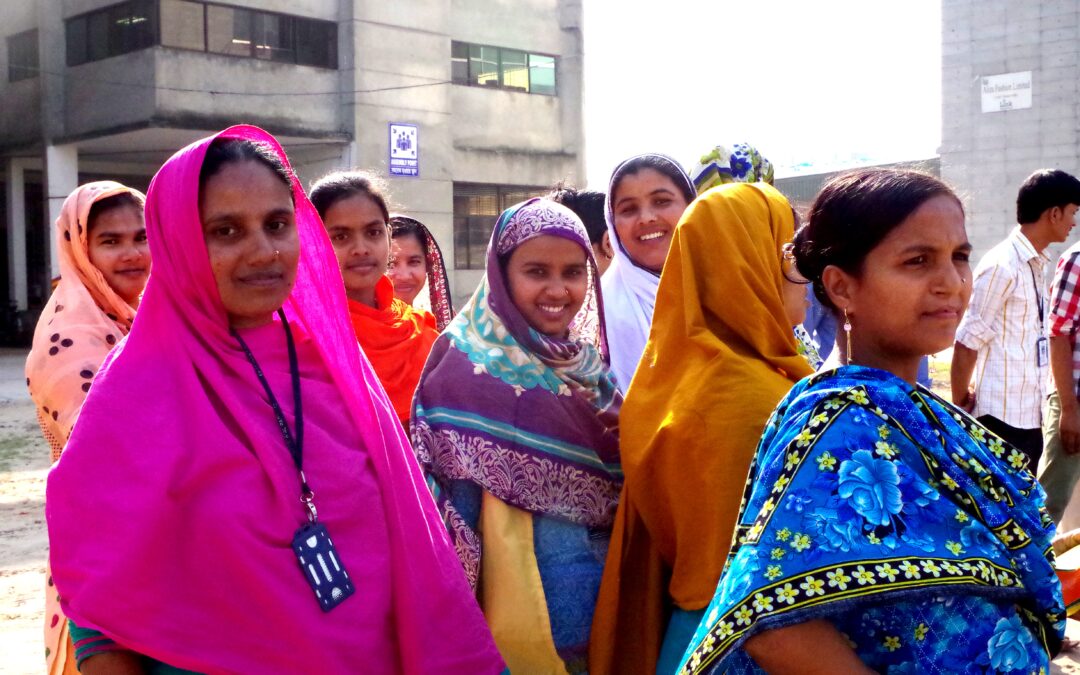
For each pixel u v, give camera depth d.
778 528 1.47
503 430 2.60
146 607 1.74
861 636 1.47
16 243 23.94
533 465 2.60
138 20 19.70
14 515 7.64
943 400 1.69
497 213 24.62
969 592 1.44
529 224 2.74
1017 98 18.17
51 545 1.78
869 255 1.63
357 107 21.58
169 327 1.94
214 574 1.79
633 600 2.55
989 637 1.45
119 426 1.82
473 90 23.77
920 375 4.14
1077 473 5.24
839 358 1.78
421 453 2.60
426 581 2.04
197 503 1.81
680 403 2.32
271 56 20.84
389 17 21.91
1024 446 5.29
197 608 1.78
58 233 3.10
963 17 18.47
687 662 1.54
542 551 2.61
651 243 3.58
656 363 2.46
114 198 3.08
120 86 20.02
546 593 2.57
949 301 1.60
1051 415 5.24
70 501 1.77
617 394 2.86
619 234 3.65
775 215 2.47
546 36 25.02
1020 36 18.06
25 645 4.82
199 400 1.88
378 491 2.03
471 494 2.62
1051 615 1.53
